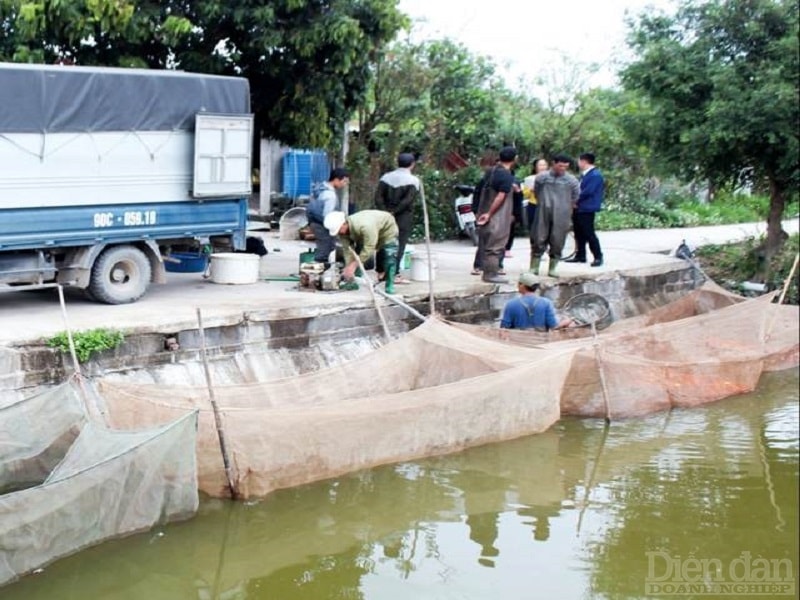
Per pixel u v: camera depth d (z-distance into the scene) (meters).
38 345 7.79
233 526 7.17
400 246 11.56
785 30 14.49
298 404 8.43
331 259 11.20
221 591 6.30
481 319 11.85
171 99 9.48
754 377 11.57
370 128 17.67
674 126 15.23
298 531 7.22
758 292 15.59
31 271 8.76
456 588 6.48
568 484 8.47
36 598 5.96
